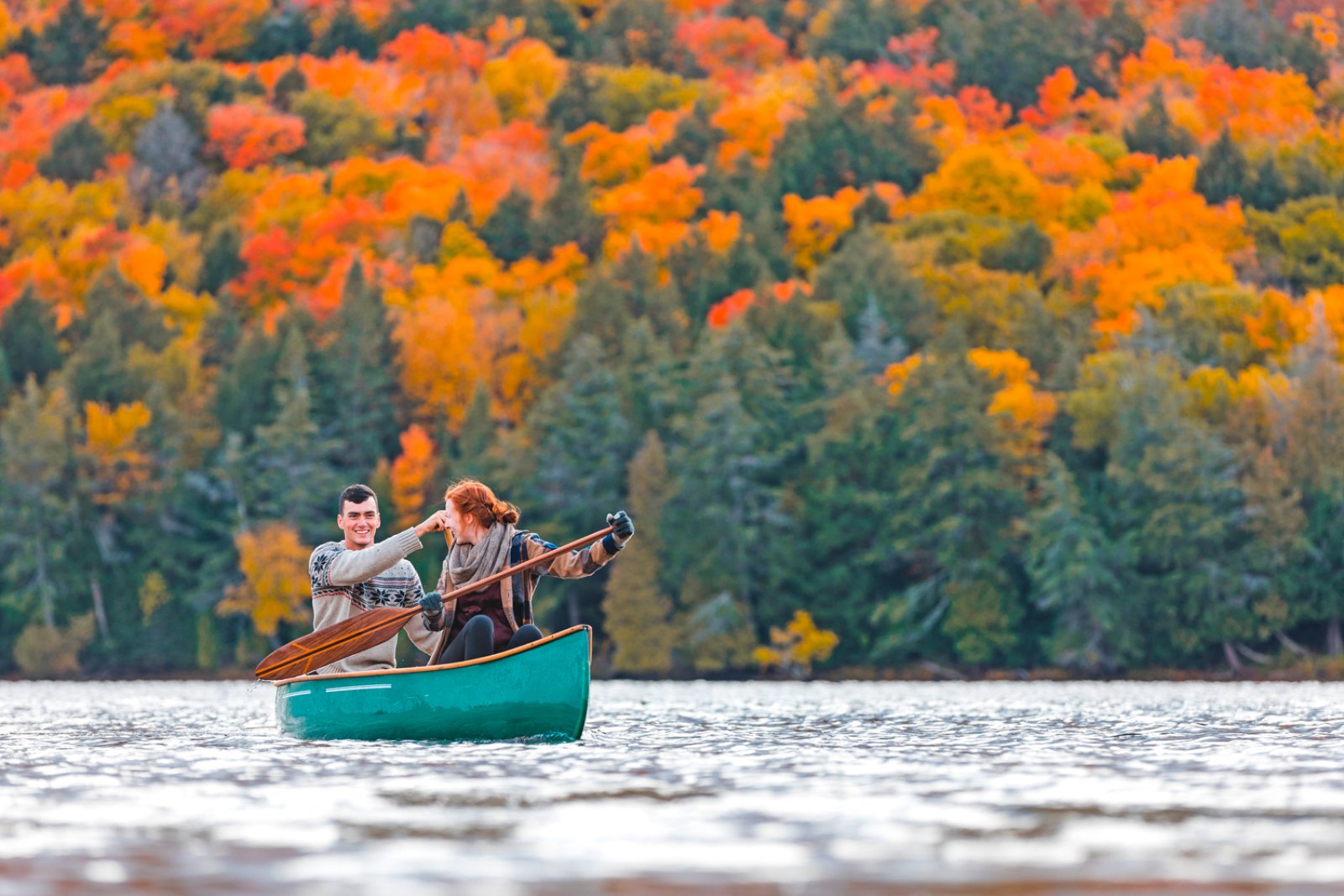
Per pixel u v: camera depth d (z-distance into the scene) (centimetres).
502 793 1780
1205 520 18062
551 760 2273
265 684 13475
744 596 18375
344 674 2708
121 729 3544
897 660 18575
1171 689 10075
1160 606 17888
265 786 1872
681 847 1324
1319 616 18100
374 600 2794
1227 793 1805
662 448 18725
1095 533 17650
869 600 18975
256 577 19550
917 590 18225
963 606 17975
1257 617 17888
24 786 1908
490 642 2644
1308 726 3559
